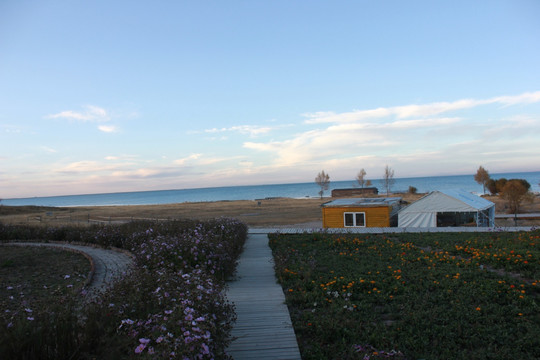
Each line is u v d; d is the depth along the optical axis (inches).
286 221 1207.6
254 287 317.4
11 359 112.4
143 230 525.3
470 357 172.9
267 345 194.1
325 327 208.5
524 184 1785.2
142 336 136.8
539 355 172.6
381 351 174.2
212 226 525.7
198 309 164.2
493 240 492.4
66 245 559.2
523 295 251.4
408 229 680.4
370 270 343.6
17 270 372.5
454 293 264.7
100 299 182.1
